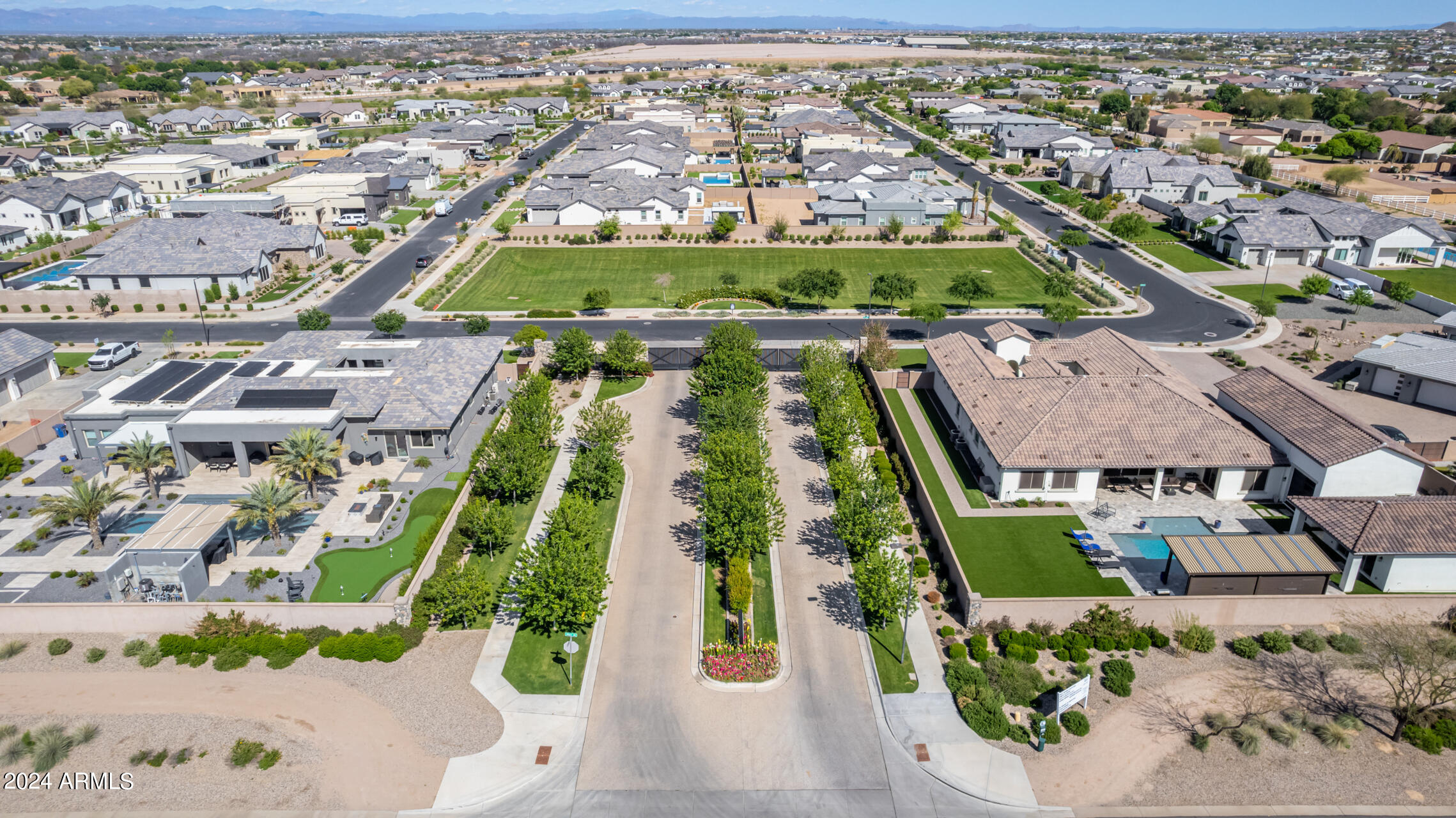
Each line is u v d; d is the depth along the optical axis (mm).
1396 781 36656
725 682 42000
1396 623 45688
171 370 71500
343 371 69062
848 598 48781
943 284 110625
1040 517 56281
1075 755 38062
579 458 56469
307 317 87562
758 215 136125
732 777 36812
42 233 130000
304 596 48406
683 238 128500
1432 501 48781
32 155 170000
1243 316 95875
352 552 52531
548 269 117125
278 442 60438
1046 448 56938
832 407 63688
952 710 40562
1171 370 68500
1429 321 92938
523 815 35094
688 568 51406
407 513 56875
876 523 48188
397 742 38688
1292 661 43719
